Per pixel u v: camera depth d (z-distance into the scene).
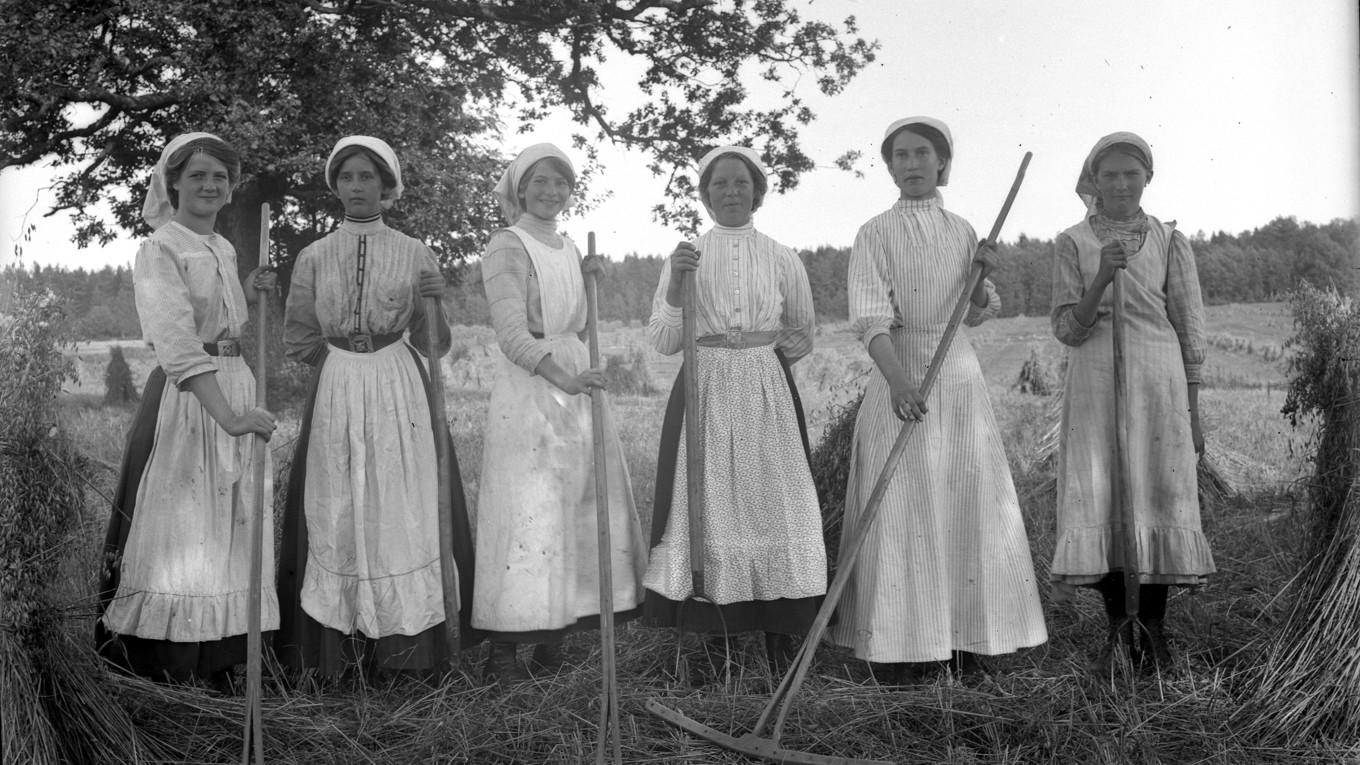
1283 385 12.78
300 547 4.02
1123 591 4.09
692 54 16.42
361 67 15.06
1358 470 3.53
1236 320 15.90
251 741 3.43
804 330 4.26
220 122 13.50
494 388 4.15
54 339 3.42
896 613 3.92
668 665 4.19
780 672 4.06
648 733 3.53
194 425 3.79
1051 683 3.79
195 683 3.76
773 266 4.16
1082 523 4.05
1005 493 4.07
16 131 14.58
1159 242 4.17
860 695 3.76
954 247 4.11
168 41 14.30
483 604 4.00
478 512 4.09
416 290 4.16
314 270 4.04
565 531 4.04
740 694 3.81
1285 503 6.23
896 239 4.11
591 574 4.13
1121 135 4.10
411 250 4.13
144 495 3.77
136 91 15.08
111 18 14.41
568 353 4.13
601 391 3.62
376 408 3.98
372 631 3.87
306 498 3.98
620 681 4.02
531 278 4.11
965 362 4.07
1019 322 17.72
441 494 3.94
